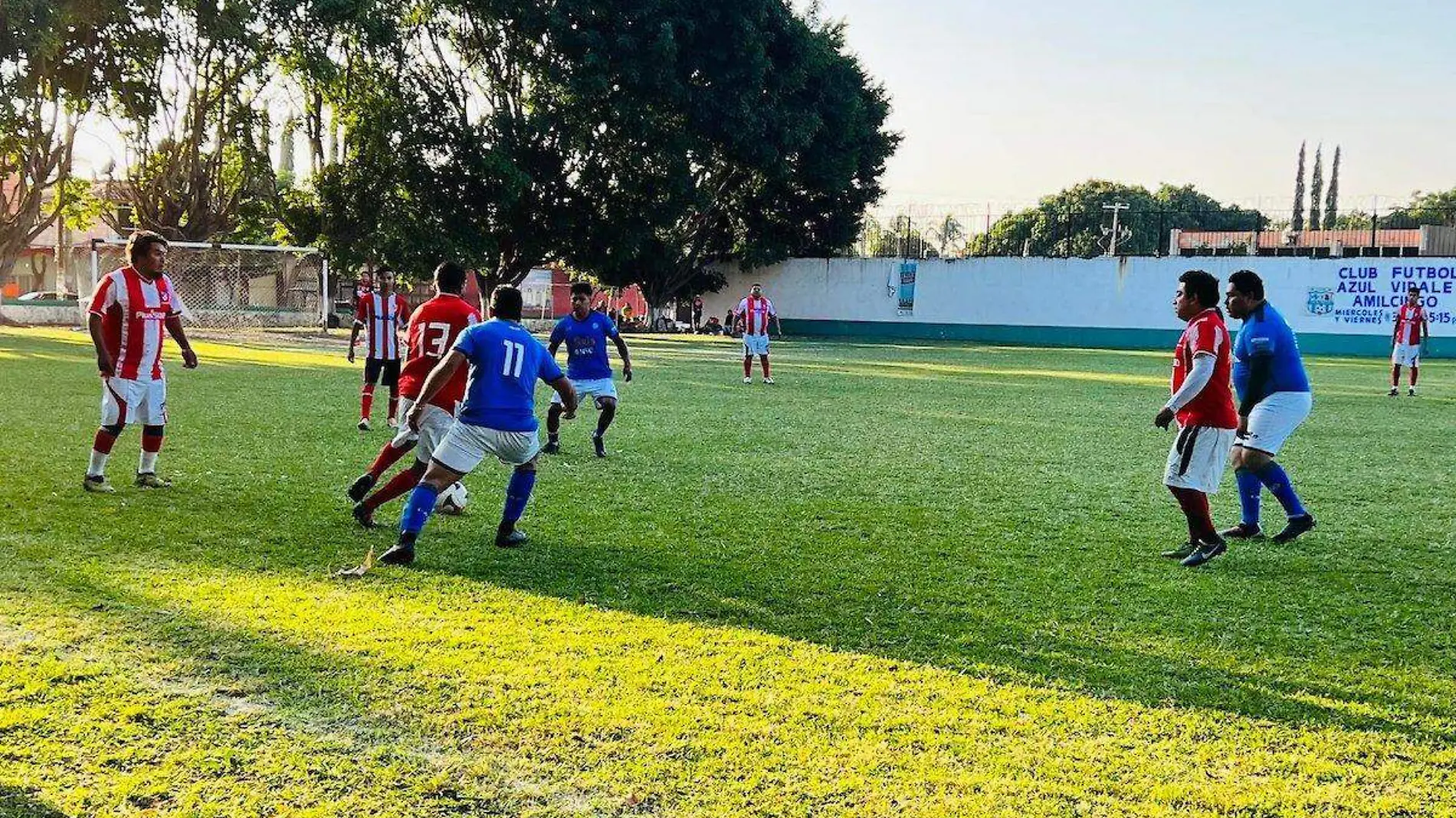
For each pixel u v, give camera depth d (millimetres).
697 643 4367
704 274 46312
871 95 44562
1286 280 38094
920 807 3043
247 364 20172
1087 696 3900
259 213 38344
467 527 6461
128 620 4422
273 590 4926
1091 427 12734
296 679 3848
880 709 3725
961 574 5617
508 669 4004
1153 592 5363
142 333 7090
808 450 10305
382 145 33781
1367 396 18297
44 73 31469
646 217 36094
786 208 44500
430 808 2986
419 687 3803
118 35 31516
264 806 2965
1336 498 8250
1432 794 3199
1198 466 5945
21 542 5656
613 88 33812
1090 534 6723
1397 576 5793
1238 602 5211
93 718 3469
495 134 33688
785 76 36688
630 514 6996
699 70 34688
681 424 12297
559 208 35781
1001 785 3184
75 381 15094
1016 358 29859
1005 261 43156
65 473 7750
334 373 18250
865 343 39062
